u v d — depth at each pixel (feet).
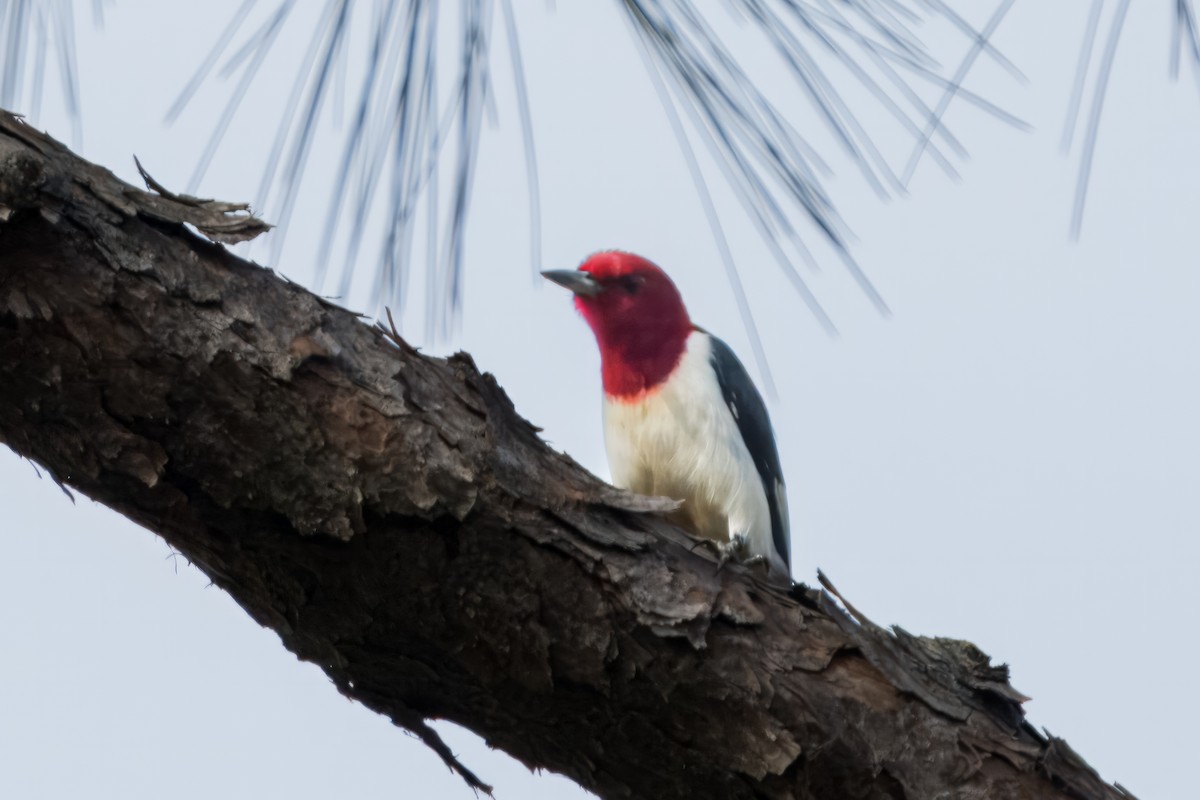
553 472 19.39
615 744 19.60
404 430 18.15
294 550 18.33
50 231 16.57
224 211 17.94
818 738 19.47
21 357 16.70
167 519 18.17
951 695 20.36
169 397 17.19
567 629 18.92
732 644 19.43
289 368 17.67
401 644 19.02
